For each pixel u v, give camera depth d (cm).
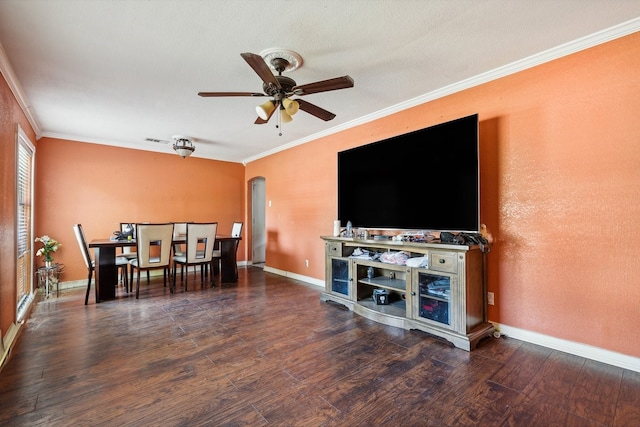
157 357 239
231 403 181
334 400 184
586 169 234
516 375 211
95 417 168
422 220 309
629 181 216
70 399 184
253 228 712
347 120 422
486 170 290
